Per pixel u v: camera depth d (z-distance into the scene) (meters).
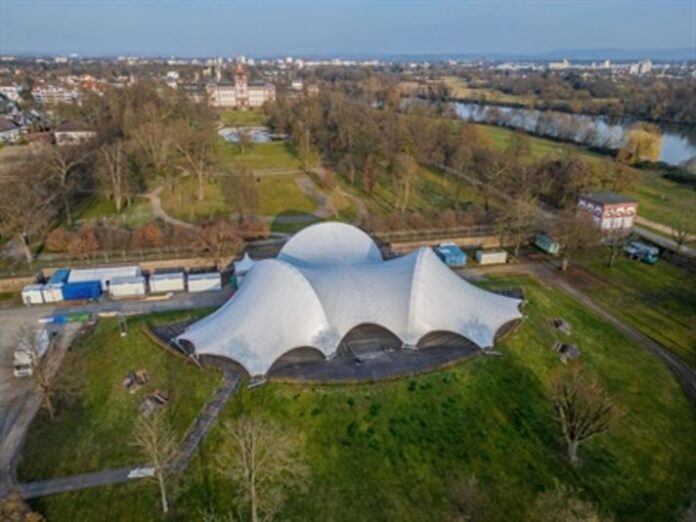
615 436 44.53
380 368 49.91
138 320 60.06
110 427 43.66
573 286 72.56
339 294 54.50
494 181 107.81
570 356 55.09
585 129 178.50
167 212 94.56
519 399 47.88
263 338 49.69
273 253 78.81
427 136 132.12
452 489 37.78
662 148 180.00
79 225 87.12
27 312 62.72
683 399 49.94
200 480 38.41
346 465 39.97
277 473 37.69
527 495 38.41
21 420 44.91
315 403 45.25
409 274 55.72
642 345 58.50
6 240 80.62
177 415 44.50
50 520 35.28
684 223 85.94
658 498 38.84
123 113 142.75
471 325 54.16
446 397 46.88
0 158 130.00
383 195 106.38
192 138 114.94
